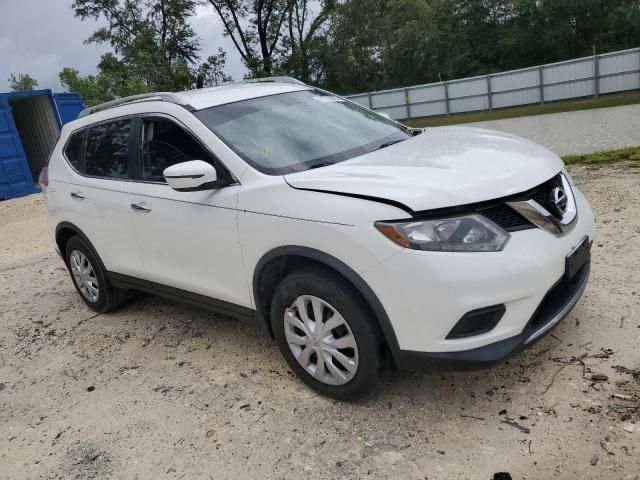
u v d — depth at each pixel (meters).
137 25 38.44
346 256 2.80
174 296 4.09
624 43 35.47
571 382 3.07
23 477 3.05
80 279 5.14
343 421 3.07
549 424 2.79
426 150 3.30
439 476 2.58
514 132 16.70
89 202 4.50
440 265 2.59
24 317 5.47
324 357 3.12
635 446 2.56
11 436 3.46
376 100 31.48
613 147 10.42
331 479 2.67
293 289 3.11
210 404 3.43
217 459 2.93
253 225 3.20
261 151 3.45
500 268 2.62
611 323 3.55
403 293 2.67
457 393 3.15
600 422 2.74
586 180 6.96
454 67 42.28
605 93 24.89
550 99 26.31
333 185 2.92
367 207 2.74
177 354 4.16
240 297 3.50
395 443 2.84
